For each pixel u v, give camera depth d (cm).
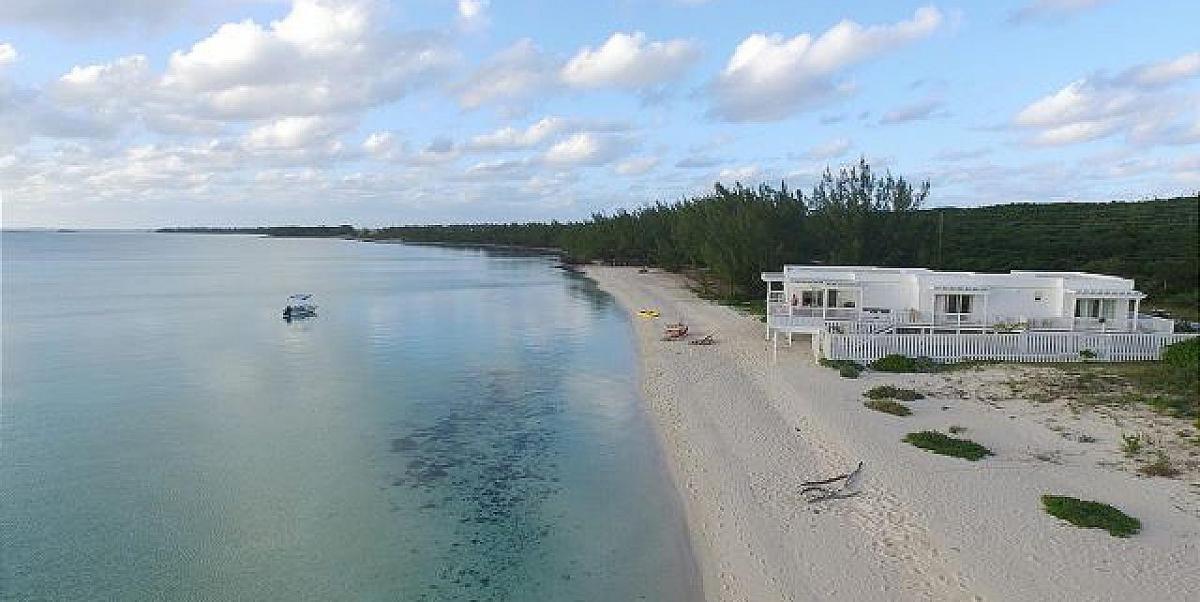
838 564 1775
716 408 3153
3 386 3875
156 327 6038
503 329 5834
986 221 11125
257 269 14312
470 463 2667
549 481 2472
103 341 5322
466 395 3650
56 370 4291
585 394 3625
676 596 1723
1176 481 2133
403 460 2709
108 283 10631
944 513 1984
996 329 3944
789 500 2156
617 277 10675
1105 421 2700
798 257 6750
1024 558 1733
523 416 3259
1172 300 5728
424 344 5159
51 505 2308
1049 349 3725
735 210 7719
